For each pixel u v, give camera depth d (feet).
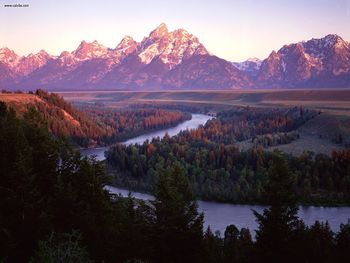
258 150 547.90
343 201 402.31
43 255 84.02
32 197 130.11
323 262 152.35
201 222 150.20
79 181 147.33
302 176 460.14
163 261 139.64
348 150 504.02
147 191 451.12
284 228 140.67
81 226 130.11
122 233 139.64
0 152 146.10
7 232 115.24
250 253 145.28
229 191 426.51
